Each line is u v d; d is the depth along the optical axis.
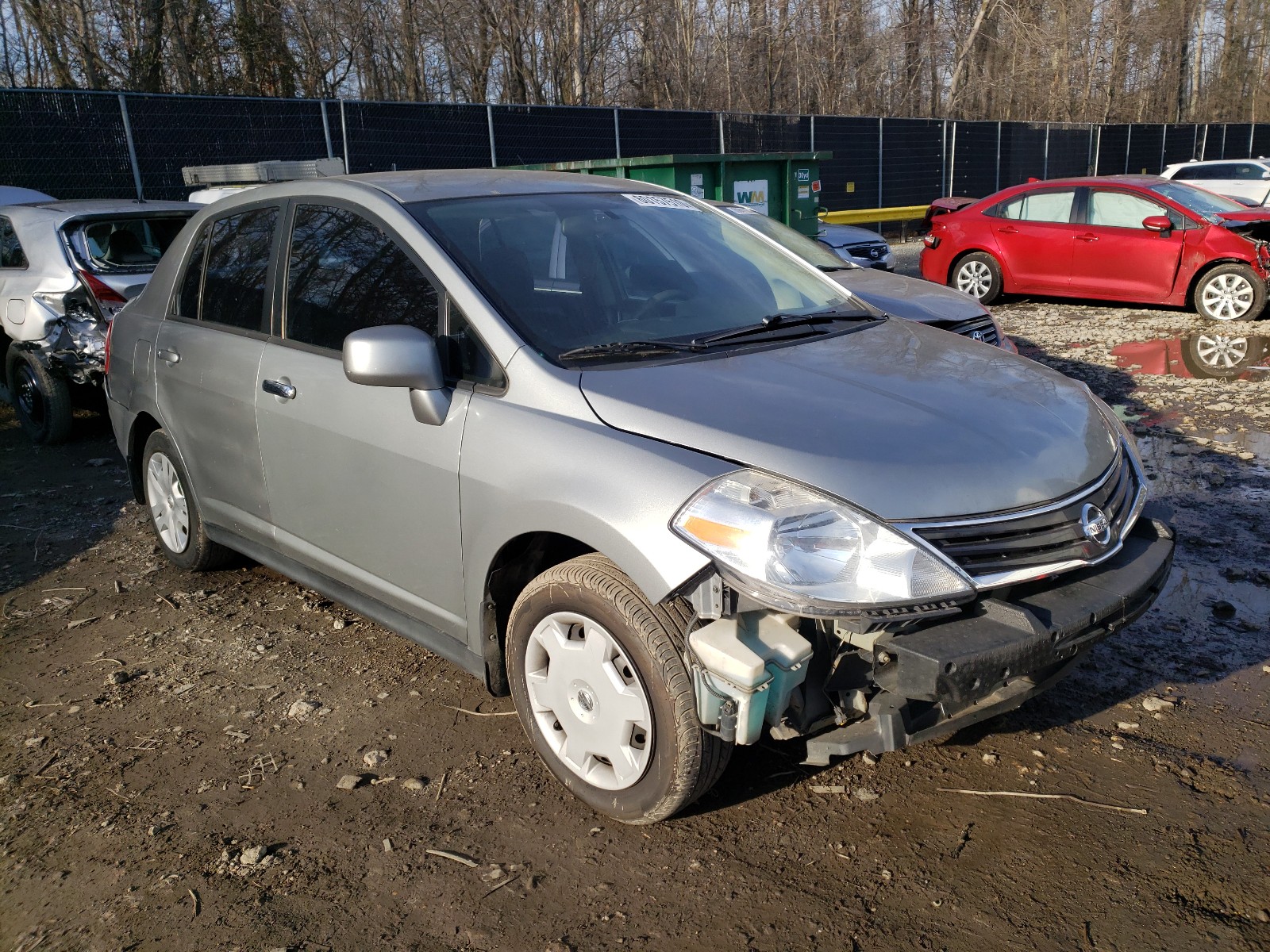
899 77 33.47
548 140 17.45
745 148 20.27
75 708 3.65
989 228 12.70
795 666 2.47
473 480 2.95
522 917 2.54
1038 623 2.45
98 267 7.14
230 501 4.20
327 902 2.62
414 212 3.38
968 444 2.63
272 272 3.85
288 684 3.77
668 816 2.75
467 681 3.76
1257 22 44.94
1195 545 4.75
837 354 3.20
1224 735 3.20
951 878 2.61
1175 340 9.97
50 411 7.24
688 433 2.63
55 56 19.81
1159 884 2.56
